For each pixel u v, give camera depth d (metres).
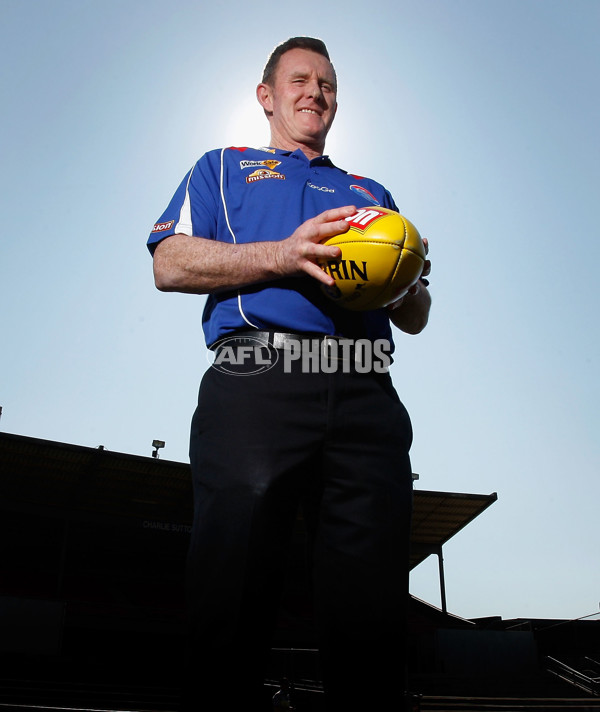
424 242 1.81
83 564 28.52
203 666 1.35
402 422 1.65
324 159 1.99
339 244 1.53
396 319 2.02
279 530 1.43
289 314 1.56
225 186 1.85
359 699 1.43
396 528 1.52
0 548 27.30
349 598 1.45
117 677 21.36
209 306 1.76
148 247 1.84
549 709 20.84
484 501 32.19
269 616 1.40
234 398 1.50
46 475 26.27
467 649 27.25
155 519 29.11
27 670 20.19
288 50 2.21
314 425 1.48
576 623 32.88
